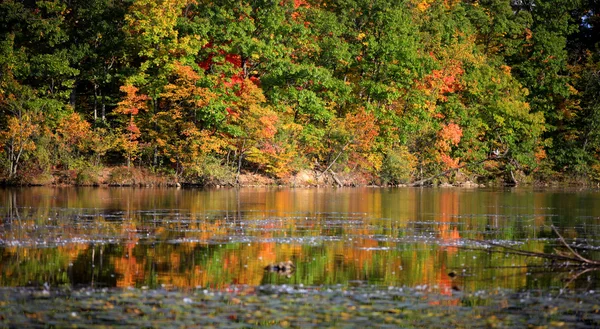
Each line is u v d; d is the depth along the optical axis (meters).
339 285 18.47
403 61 71.19
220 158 64.69
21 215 32.88
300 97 66.19
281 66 65.31
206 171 61.34
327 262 21.64
